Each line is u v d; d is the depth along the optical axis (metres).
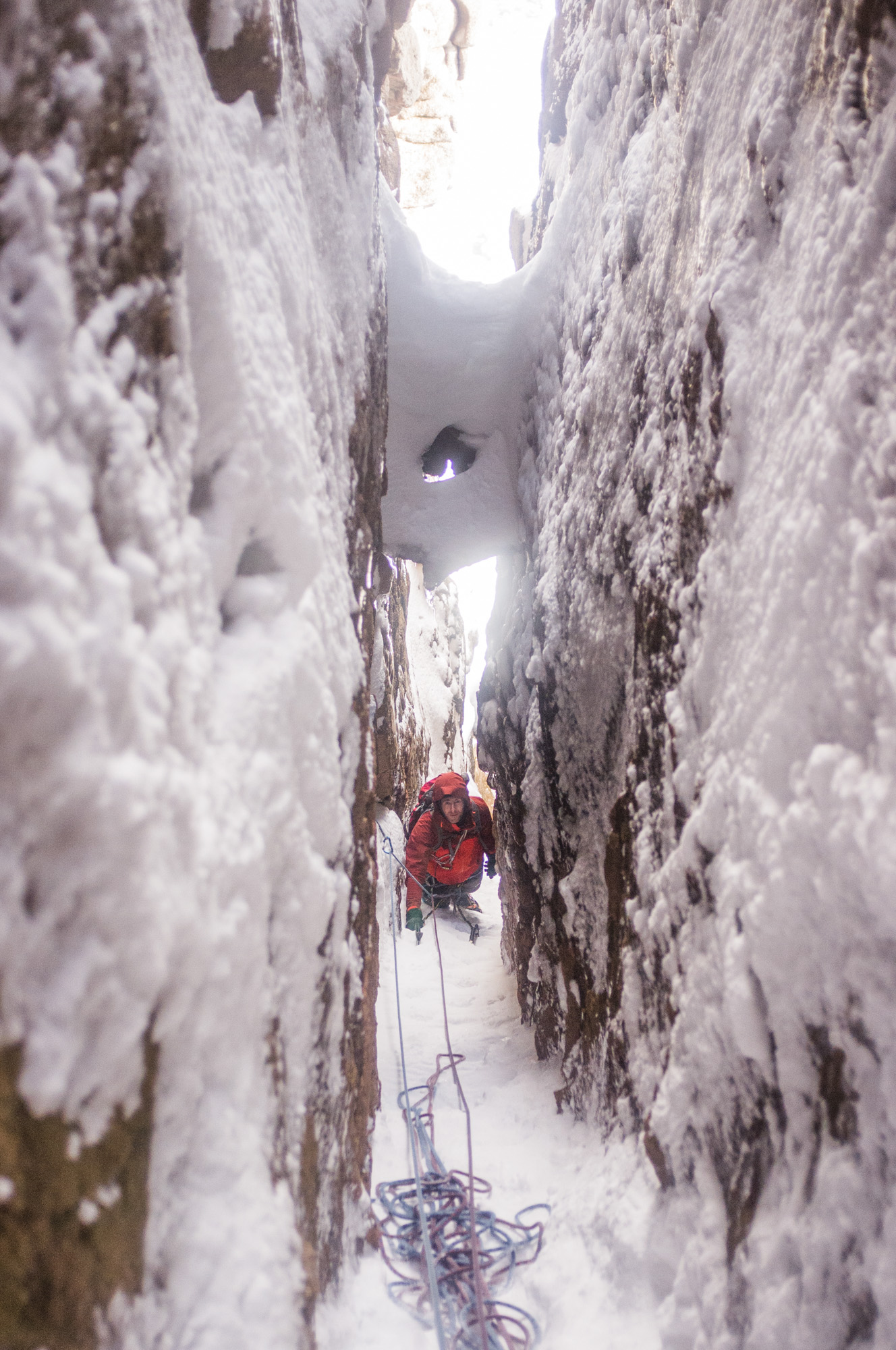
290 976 1.25
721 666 1.53
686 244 1.92
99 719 0.74
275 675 1.20
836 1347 1.04
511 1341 1.64
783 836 1.19
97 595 0.77
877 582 1.04
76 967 0.72
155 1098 0.88
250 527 1.23
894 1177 1.00
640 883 1.96
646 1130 1.74
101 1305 0.78
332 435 1.81
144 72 0.94
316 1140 1.39
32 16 0.80
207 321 1.11
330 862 1.48
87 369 0.82
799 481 1.24
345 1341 1.47
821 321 1.24
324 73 2.03
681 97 2.08
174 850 0.86
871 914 1.03
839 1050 1.11
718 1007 1.47
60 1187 0.72
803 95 1.39
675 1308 1.45
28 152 0.79
